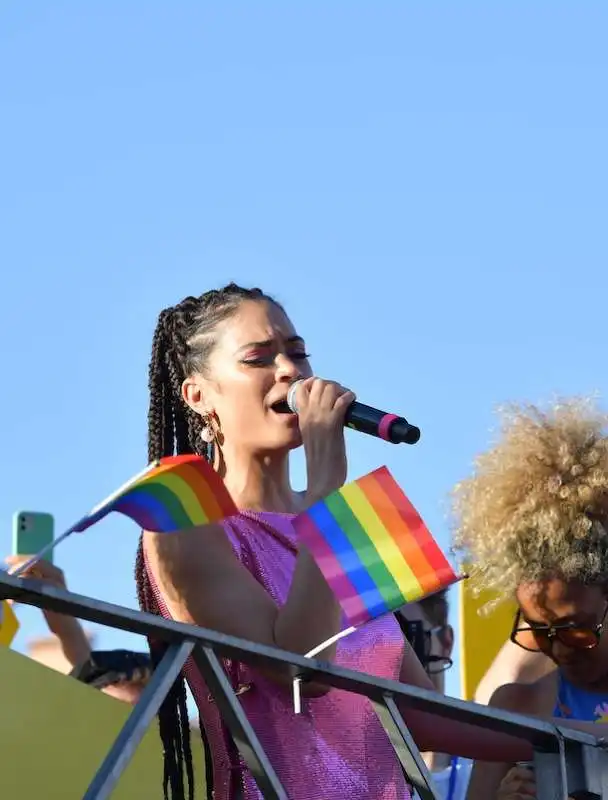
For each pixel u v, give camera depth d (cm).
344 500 988
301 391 1204
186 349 1319
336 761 1144
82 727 1275
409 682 1278
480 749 1216
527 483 1406
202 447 1323
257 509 1250
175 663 875
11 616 1619
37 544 1714
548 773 1056
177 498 923
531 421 1457
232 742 1126
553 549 1360
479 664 1736
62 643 1688
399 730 978
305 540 983
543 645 1395
